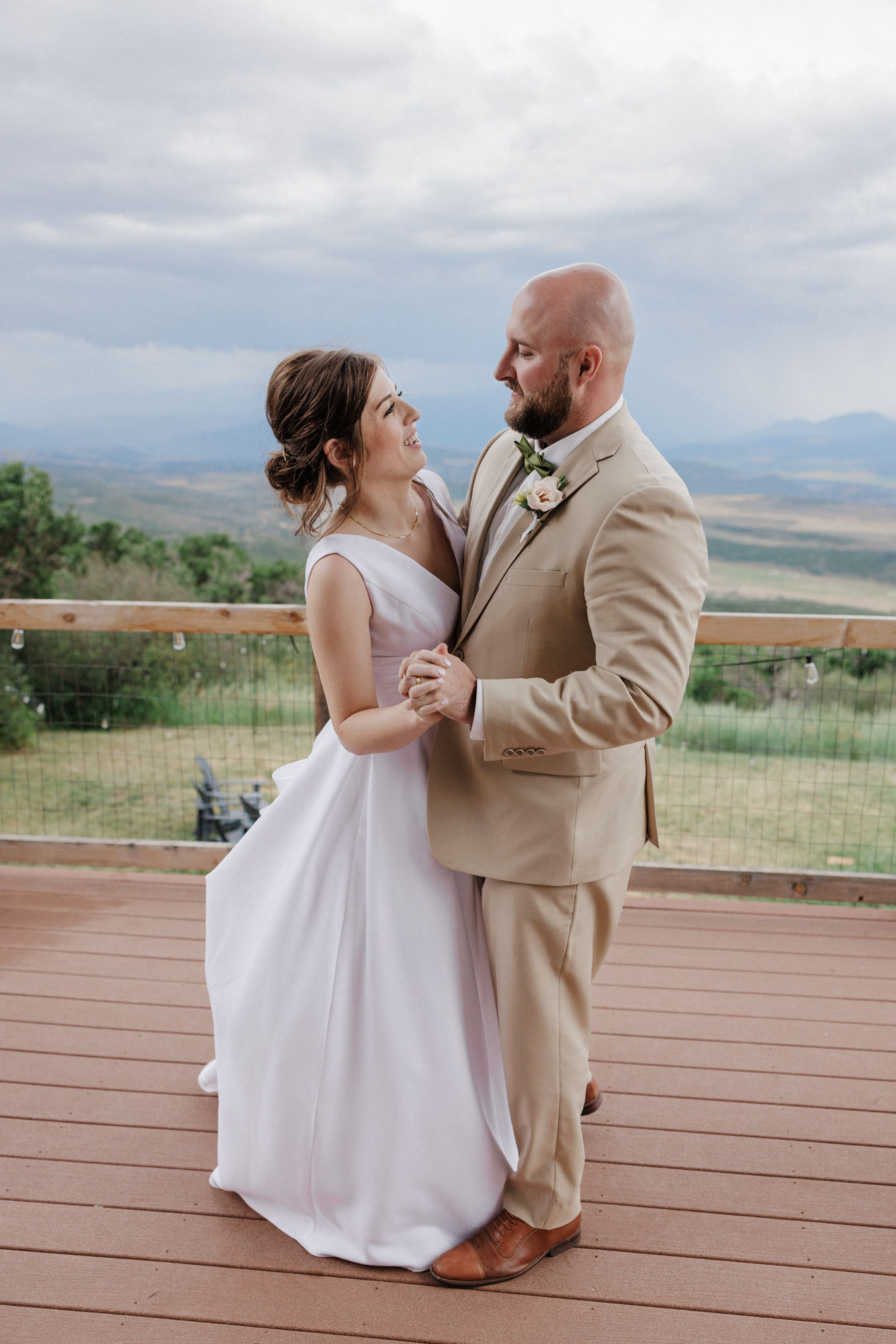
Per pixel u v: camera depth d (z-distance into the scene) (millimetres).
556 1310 1627
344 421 1532
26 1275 1696
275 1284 1680
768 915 3139
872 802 6457
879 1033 2469
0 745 7770
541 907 1562
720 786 6754
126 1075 2279
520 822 1553
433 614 1639
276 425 1585
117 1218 1834
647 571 1363
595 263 1455
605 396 1479
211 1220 1834
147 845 3400
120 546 17625
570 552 1454
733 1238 1792
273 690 7258
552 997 1602
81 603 3182
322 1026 1700
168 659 7574
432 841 1637
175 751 7438
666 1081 2268
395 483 1625
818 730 5812
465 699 1396
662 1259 1741
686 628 1402
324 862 1709
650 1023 2508
